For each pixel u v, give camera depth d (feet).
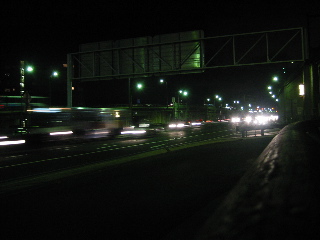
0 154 61.00
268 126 97.91
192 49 82.17
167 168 36.88
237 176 30.58
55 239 15.44
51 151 66.23
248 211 3.34
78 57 95.09
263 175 4.62
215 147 58.18
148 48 86.53
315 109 74.38
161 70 84.94
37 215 19.31
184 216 18.65
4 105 148.25
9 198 23.84
